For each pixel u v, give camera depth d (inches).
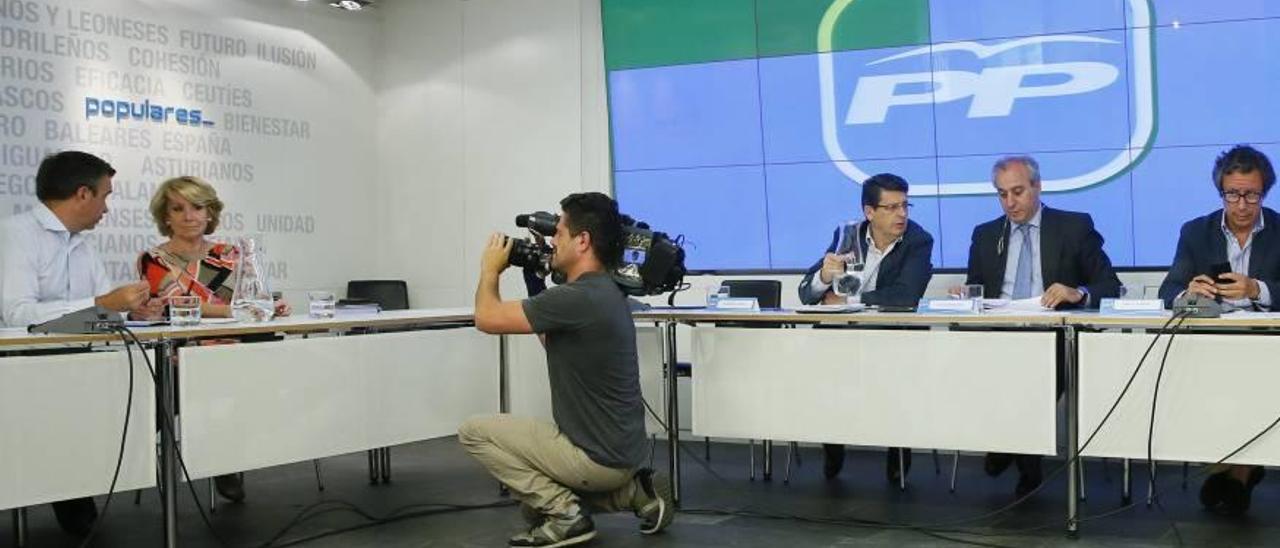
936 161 217.6
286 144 250.7
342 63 265.3
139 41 219.3
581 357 135.0
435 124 268.1
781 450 218.5
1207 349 126.9
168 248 164.7
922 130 218.5
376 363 149.8
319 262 258.7
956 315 137.7
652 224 243.9
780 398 149.2
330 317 153.9
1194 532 140.7
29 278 147.2
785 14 229.0
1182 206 200.1
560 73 251.9
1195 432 127.8
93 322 120.4
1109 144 204.5
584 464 135.3
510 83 258.2
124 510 167.2
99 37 211.8
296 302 252.5
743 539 141.4
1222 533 139.9
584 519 137.6
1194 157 198.7
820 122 227.1
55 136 204.1
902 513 155.9
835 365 145.8
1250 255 161.9
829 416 146.2
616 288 138.6
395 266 274.4
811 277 173.6
